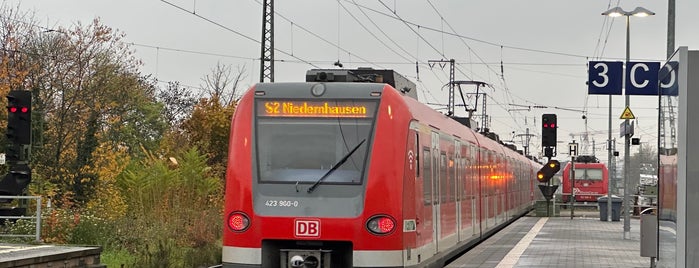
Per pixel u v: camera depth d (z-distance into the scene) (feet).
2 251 51.93
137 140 158.40
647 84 79.41
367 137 42.70
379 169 42.14
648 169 301.02
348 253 42.24
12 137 68.39
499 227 102.68
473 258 67.15
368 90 43.45
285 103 43.47
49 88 117.80
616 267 61.62
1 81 103.14
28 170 68.85
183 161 100.07
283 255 42.37
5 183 67.97
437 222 52.65
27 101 68.74
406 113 43.91
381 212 41.73
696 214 28.66
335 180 42.16
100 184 101.40
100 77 125.39
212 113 129.90
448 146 58.75
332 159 42.60
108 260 63.46
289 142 42.98
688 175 28.81
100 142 114.83
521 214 144.25
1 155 74.38
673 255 30.81
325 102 43.29
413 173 44.45
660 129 34.78
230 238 42.50
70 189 104.17
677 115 29.63
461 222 64.75
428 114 51.65
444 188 56.24
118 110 134.21
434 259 51.26
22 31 119.65
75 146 110.73
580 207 185.06
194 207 90.94
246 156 42.88
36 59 120.16
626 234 91.61
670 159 31.55
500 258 67.26
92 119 110.01
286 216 41.75
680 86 29.04
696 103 28.84
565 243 84.69
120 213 84.58
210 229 83.97
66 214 74.13
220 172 122.42
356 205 41.73
